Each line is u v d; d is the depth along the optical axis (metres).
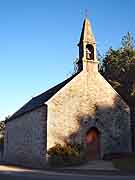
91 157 27.19
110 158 26.67
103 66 40.09
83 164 24.42
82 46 29.38
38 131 27.22
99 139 27.94
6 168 23.64
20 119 32.78
